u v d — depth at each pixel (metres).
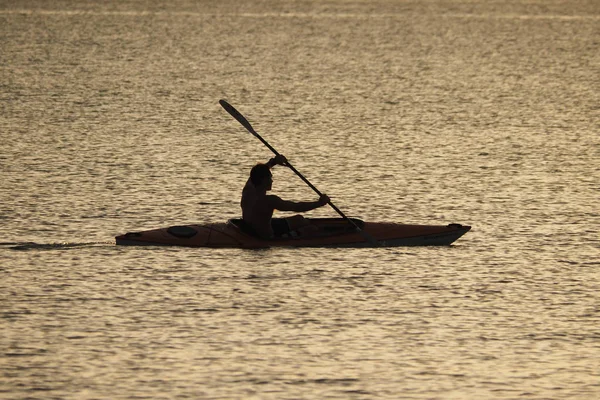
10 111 106.56
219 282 50.22
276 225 55.75
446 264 53.66
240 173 76.88
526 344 42.56
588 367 40.16
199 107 112.75
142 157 82.56
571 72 151.00
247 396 37.09
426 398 37.12
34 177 73.94
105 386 37.88
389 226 57.06
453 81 139.88
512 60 166.50
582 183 74.50
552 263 54.31
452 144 91.06
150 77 138.62
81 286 49.56
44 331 43.50
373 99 121.38
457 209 66.25
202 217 63.56
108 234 59.06
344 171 78.44
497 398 37.19
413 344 42.44
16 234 58.75
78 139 90.44
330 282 50.41
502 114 110.38
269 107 113.56
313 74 146.00
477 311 46.59
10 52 165.00
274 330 43.88
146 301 47.47
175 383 38.19
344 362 40.38
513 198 69.38
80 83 130.62
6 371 39.19
